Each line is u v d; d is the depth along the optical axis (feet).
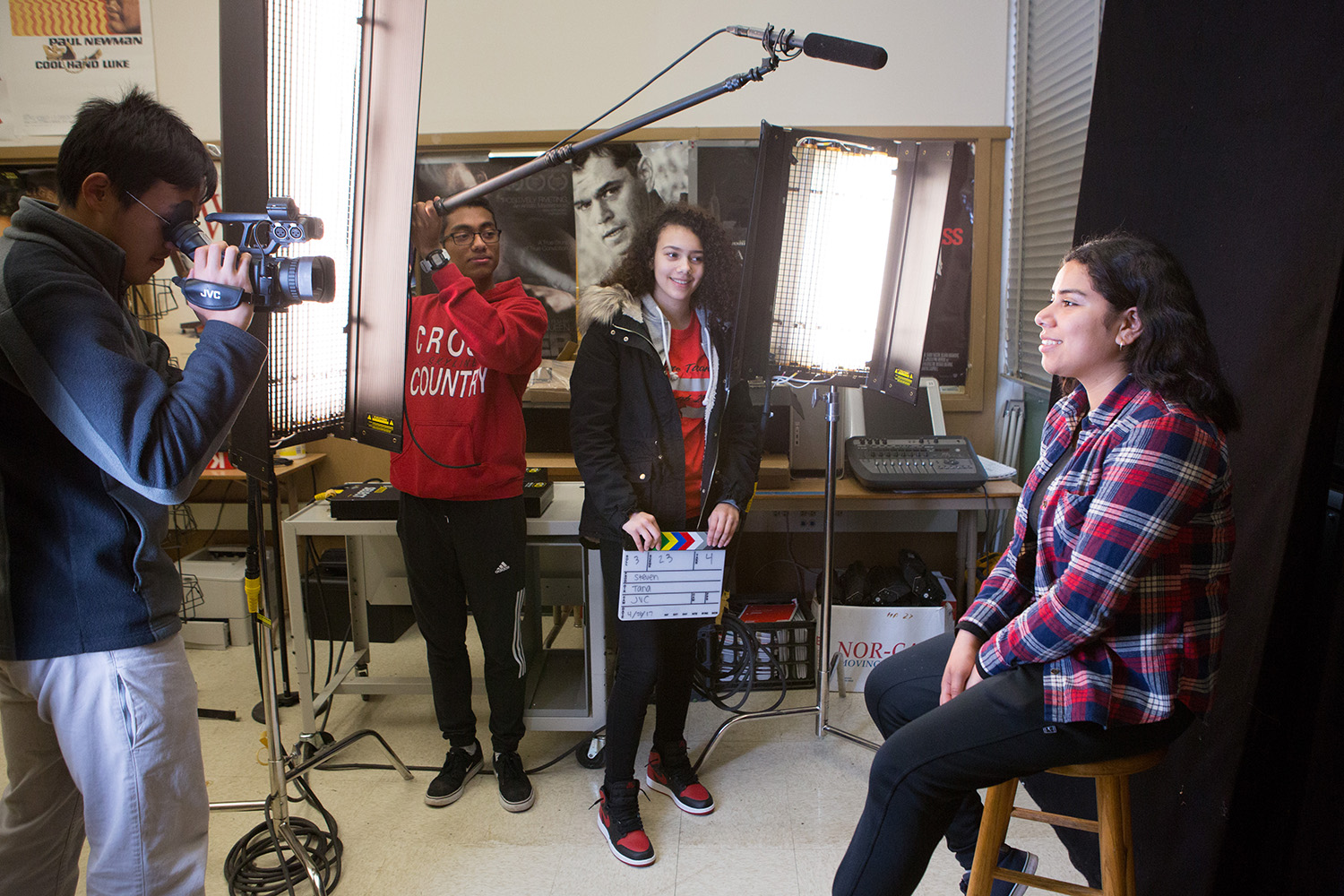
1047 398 9.61
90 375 3.53
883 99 10.06
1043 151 9.55
